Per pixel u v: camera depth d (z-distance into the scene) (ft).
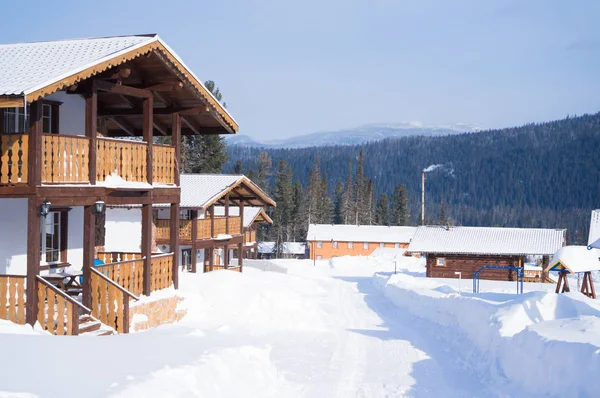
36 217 37.96
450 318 54.90
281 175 310.24
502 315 41.73
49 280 45.96
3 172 38.55
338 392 32.55
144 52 45.03
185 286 60.80
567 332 31.07
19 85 35.78
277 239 290.76
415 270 175.32
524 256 140.15
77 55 42.70
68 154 40.63
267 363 33.19
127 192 47.37
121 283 46.34
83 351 26.66
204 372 26.43
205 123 62.85
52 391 19.92
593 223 133.49
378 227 277.03
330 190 654.94
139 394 21.30
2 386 19.77
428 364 39.93
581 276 146.61
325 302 82.43
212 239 108.06
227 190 109.09
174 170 54.44
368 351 44.91
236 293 60.85
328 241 266.98
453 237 146.82
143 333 35.73
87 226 43.04
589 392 24.77
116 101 55.42
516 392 30.27
